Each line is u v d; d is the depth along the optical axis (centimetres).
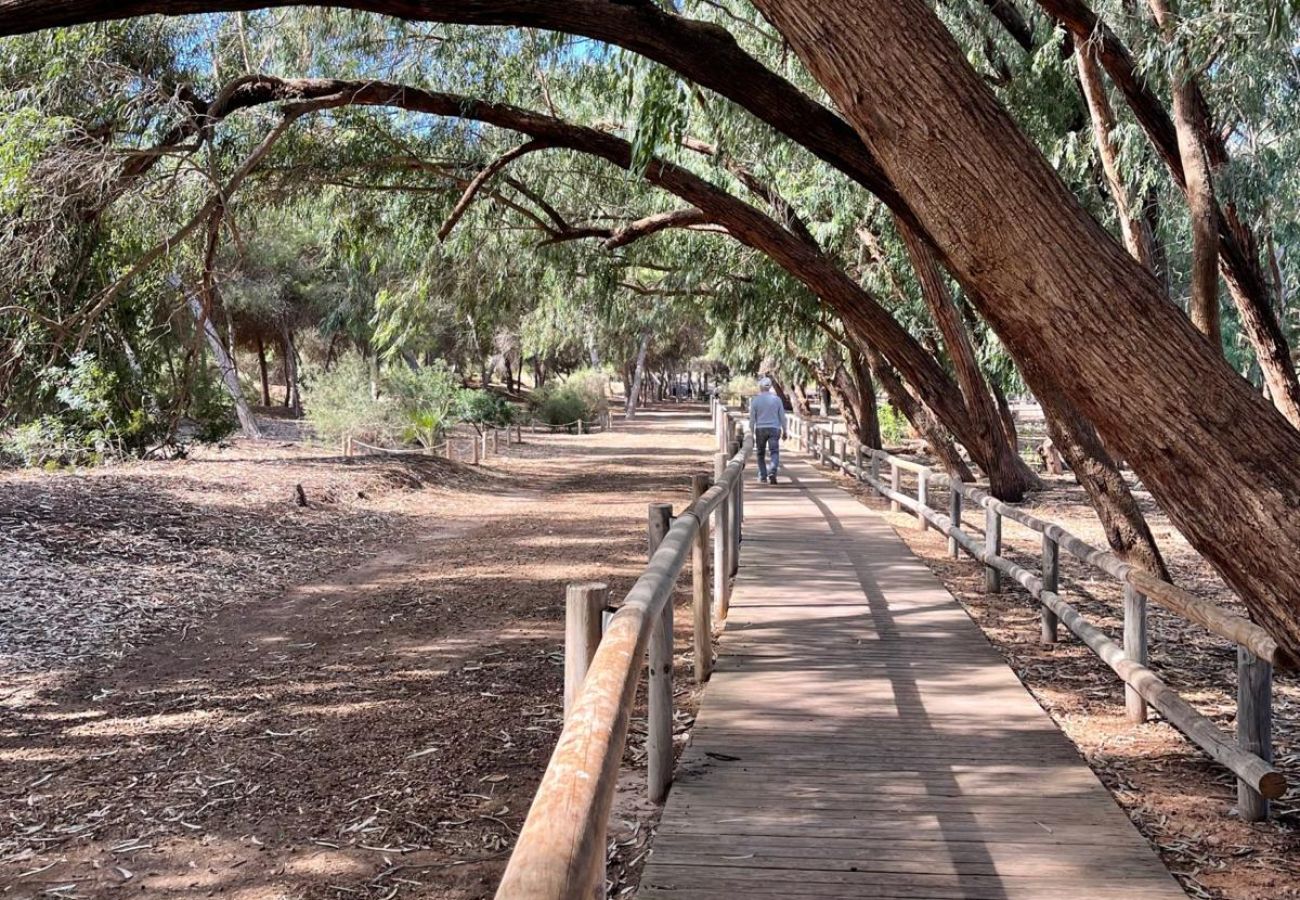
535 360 6284
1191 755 562
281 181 1184
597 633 392
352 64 1138
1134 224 1007
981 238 373
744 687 665
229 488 1725
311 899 445
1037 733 571
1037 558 1316
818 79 388
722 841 429
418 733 660
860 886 388
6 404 1168
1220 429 369
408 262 1431
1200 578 1193
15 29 493
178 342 1527
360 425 2711
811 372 3206
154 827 525
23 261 973
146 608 1034
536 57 1105
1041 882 391
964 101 369
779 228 1180
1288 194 988
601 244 1393
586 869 164
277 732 670
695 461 3175
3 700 751
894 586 1034
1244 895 395
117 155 956
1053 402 998
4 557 1127
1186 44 799
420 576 1272
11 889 462
